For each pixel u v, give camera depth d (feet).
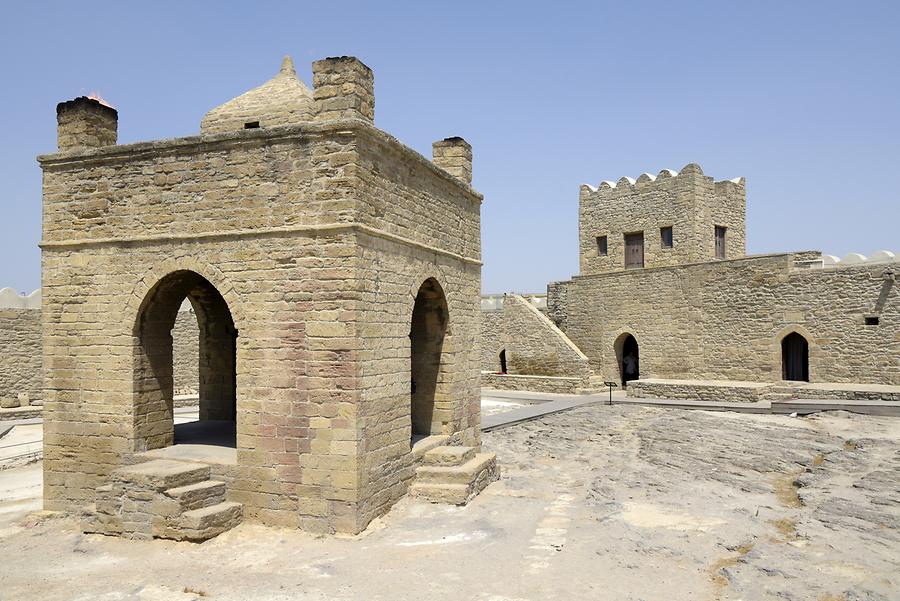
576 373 107.65
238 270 37.55
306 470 35.91
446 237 48.08
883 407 71.72
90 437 40.75
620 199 111.34
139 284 39.73
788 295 89.15
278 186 36.99
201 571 31.01
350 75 36.42
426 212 44.80
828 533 34.14
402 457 40.60
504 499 42.47
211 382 55.57
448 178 47.55
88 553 33.73
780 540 33.73
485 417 76.64
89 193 41.14
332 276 35.73
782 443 59.00
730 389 86.89
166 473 35.58
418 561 31.55
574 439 65.98
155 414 41.52
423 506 40.37
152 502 35.14
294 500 36.11
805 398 80.38
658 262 105.81
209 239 38.19
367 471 36.45
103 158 40.63
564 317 119.34
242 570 31.01
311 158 36.40
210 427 51.29
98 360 40.60
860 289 82.84
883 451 54.65
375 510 37.24
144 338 40.75
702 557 31.45
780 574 28.73
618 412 82.69
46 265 41.86
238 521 36.78
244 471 37.11
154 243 39.45
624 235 111.34
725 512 38.78
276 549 33.63
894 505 39.01
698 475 48.78
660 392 94.48
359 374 35.65
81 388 40.96
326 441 35.60
